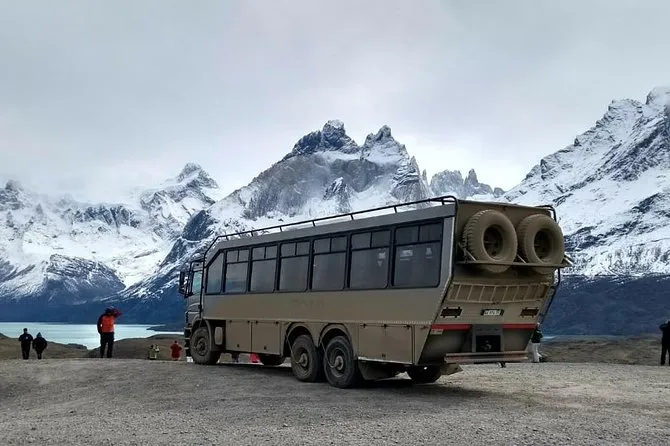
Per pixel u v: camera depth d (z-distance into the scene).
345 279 16.14
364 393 14.99
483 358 14.10
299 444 9.47
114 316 26.95
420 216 14.28
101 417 12.45
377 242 15.38
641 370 21.44
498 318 14.42
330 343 16.42
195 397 14.73
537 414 11.88
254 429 10.70
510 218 14.45
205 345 21.64
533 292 14.75
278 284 18.56
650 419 11.37
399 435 10.04
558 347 34.72
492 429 10.41
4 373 19.67
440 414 11.91
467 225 13.56
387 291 14.83
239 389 15.82
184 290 23.39
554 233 14.62
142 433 10.56
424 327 13.77
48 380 18.56
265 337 18.89
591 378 18.64
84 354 49.41
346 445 9.38
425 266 13.99
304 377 17.17
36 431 10.98
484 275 13.82
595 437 9.80
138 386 16.80
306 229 17.77
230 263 20.92
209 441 9.80
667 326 25.28
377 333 15.04
